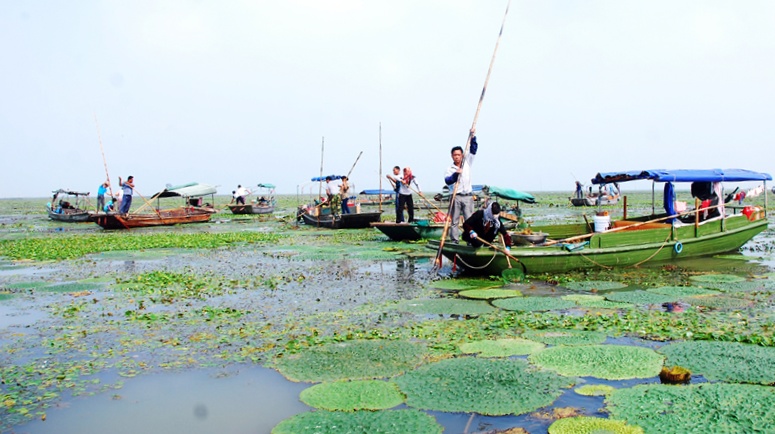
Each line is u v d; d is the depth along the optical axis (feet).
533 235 41.04
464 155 39.24
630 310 28.25
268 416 16.84
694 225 42.88
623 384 18.49
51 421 16.66
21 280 41.14
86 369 21.03
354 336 24.64
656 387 17.97
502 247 36.58
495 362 20.77
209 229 92.73
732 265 41.29
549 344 22.95
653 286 34.06
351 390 18.51
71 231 91.04
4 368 21.25
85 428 16.17
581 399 17.39
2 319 28.96
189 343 24.16
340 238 70.85
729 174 43.65
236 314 29.17
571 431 15.17
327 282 38.42
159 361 21.85
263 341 24.29
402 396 17.92
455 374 19.67
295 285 37.45
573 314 27.81
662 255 41.52
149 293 35.29
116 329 26.58
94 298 33.99
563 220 95.61
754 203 128.98
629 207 138.72
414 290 34.73
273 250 58.85
